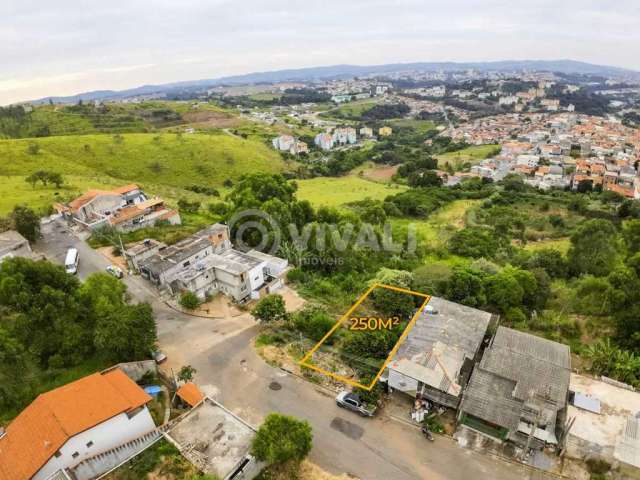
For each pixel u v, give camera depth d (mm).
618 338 41594
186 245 56500
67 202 77250
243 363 37781
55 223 71125
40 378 33594
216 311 46562
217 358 38562
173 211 73750
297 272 53875
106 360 36000
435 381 30984
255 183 74375
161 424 30266
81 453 25578
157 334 42438
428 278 51125
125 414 27141
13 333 34844
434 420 31188
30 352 34438
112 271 53906
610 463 27141
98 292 39938
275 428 26203
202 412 29797
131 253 55438
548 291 50688
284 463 27219
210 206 83125
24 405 31469
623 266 48000
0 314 38281
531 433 27359
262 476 26484
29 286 36719
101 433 26234
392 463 28109
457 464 27984
